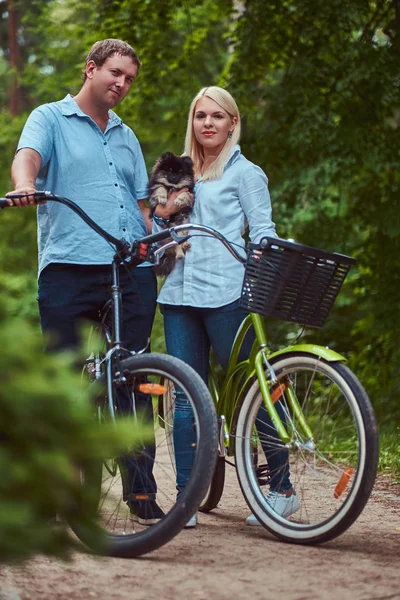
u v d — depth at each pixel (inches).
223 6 790.5
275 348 775.7
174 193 285.9
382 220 675.4
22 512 99.0
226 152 287.0
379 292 695.7
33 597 170.9
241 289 264.5
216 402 287.1
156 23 769.6
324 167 679.1
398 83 641.0
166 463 276.4
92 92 270.4
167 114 859.4
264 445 259.1
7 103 1366.9
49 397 97.7
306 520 247.3
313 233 717.9
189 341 287.0
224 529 265.7
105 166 271.4
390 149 663.8
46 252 266.5
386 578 195.2
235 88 703.1
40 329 102.5
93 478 107.0
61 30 1039.0
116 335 236.5
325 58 663.8
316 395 255.4
